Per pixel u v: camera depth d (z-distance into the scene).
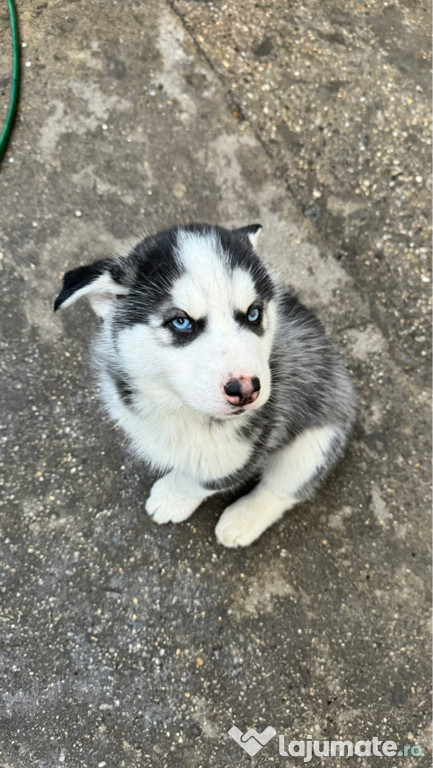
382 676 0.59
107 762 0.54
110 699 0.56
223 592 0.60
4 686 0.55
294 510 0.64
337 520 0.64
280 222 0.74
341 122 0.78
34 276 0.68
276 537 0.63
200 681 0.57
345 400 0.61
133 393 0.50
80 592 0.58
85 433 0.63
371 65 0.82
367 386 0.70
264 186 0.75
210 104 0.77
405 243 0.75
